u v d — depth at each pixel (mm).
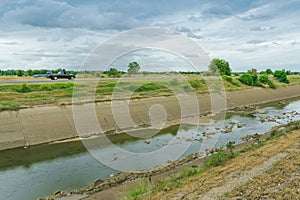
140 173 13680
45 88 30078
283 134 18906
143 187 10961
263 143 16469
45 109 23750
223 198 8727
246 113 34250
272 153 13289
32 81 34875
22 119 21797
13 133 20266
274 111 36562
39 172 14781
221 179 10438
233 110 36312
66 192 12039
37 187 12820
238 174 10789
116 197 11086
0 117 21281
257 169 11156
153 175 13422
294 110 37812
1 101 23938
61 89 30578
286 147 14219
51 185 13023
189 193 9430
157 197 9500
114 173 14117
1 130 20109
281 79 63469
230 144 17344
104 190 12070
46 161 16609
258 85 54156
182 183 10805
